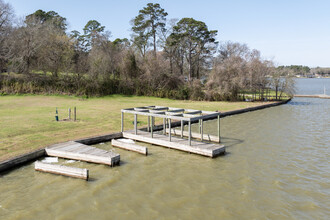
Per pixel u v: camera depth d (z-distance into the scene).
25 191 9.32
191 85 41.88
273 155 13.74
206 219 7.75
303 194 9.34
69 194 9.20
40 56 39.12
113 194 9.25
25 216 7.80
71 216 7.86
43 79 36.34
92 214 7.98
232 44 59.44
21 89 33.41
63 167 10.64
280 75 43.38
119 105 30.22
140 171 11.39
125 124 19.86
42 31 40.91
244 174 11.12
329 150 14.64
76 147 13.36
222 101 39.41
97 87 37.69
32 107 25.95
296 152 14.27
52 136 15.43
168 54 53.44
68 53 39.78
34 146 13.34
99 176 10.76
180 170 11.56
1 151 12.32
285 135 18.34
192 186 9.94
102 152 12.62
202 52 54.25
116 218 7.79
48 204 8.51
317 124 22.66
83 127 18.23
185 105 32.97
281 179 10.62
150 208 8.36
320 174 11.15
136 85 42.38
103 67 41.25
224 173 11.23
